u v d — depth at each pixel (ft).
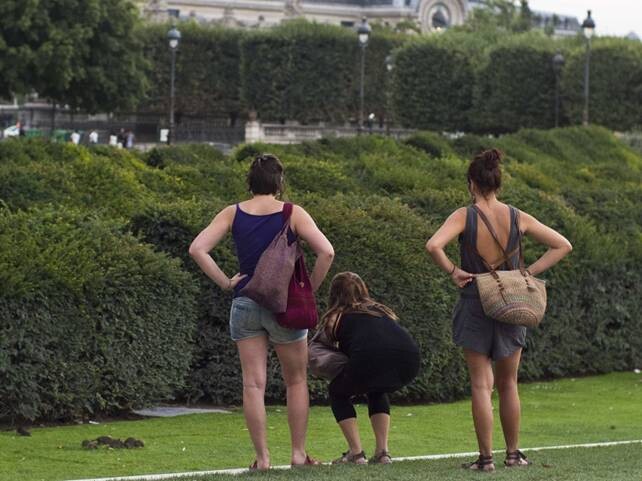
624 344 233.76
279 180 110.32
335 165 271.90
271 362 175.94
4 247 155.12
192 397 176.14
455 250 195.31
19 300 151.64
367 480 104.99
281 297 107.34
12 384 151.43
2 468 126.62
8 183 211.61
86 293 157.79
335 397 121.29
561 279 221.05
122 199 226.38
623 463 119.75
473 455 131.34
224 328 176.55
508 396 115.24
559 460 121.70
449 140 358.02
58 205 192.34
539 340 218.79
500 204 113.80
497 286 110.22
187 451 139.03
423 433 159.33
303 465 113.91
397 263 186.19
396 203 201.67
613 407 191.93
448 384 192.85
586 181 354.54
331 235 182.19
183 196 243.60
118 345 161.07
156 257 165.89
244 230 108.78
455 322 112.98
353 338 120.06
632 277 234.99
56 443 141.90
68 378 156.46
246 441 147.02
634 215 252.62
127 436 148.87
